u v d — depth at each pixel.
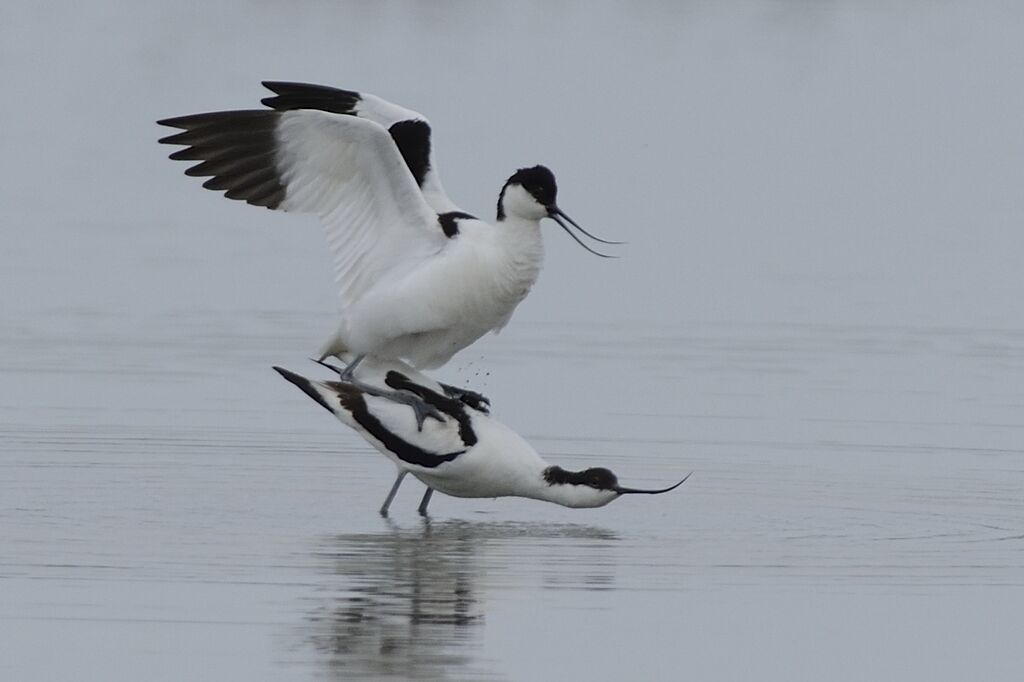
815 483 14.03
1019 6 48.06
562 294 21.31
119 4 46.59
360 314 12.83
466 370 17.80
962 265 23.14
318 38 41.72
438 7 48.09
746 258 23.36
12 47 39.84
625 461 14.68
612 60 39.84
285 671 9.47
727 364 18.14
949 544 12.23
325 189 12.66
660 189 27.48
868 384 17.42
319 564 11.48
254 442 15.12
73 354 17.97
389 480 14.12
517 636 10.13
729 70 38.88
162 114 33.22
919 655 10.01
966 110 34.66
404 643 9.96
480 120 32.25
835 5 48.91
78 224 24.48
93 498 13.05
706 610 10.66
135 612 10.36
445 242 12.74
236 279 21.61
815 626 10.43
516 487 12.75
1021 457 14.95
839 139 31.97
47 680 9.32
